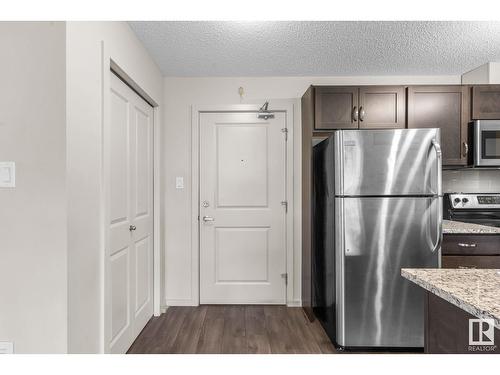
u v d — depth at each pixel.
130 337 2.29
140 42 2.38
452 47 2.52
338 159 2.18
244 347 2.28
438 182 2.12
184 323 2.71
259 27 2.20
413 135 2.14
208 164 3.16
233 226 3.17
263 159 3.16
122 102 2.17
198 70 2.98
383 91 2.76
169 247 3.14
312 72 3.05
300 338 2.43
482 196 2.98
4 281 1.37
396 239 2.15
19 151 1.37
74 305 1.44
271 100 3.14
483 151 2.68
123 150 2.18
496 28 2.22
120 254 2.12
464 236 2.35
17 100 1.38
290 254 3.14
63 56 1.38
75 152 1.46
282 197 3.16
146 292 2.69
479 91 2.75
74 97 1.45
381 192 2.15
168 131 3.13
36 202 1.37
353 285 2.16
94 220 1.65
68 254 1.39
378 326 2.17
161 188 2.99
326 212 2.49
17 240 1.37
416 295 2.16
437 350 1.02
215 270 3.17
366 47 2.52
